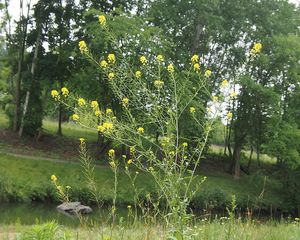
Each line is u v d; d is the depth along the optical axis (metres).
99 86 24.58
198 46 29.92
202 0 27.44
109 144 28.67
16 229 10.05
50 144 29.72
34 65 29.45
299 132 27.69
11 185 19.84
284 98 29.92
